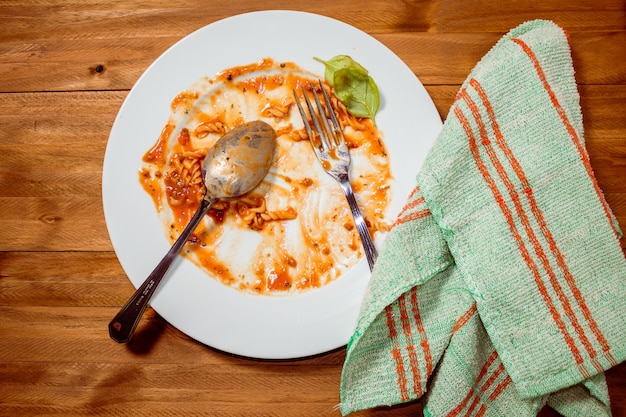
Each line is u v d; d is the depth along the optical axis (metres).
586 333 0.53
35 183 0.59
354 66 0.57
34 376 0.57
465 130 0.54
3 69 0.60
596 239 0.54
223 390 0.56
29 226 0.58
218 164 0.57
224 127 0.59
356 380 0.54
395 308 0.54
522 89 0.55
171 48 0.58
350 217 0.58
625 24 0.61
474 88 0.55
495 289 0.53
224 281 0.57
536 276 0.53
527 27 0.58
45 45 0.60
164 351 0.57
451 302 0.55
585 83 0.60
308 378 0.57
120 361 0.57
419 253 0.54
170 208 0.58
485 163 0.54
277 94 0.60
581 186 0.54
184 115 0.59
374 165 0.58
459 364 0.54
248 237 0.58
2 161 0.59
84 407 0.56
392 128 0.58
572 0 0.61
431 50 0.60
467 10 0.60
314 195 0.58
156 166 0.58
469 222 0.54
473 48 0.60
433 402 0.55
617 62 0.60
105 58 0.60
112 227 0.56
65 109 0.60
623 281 0.54
